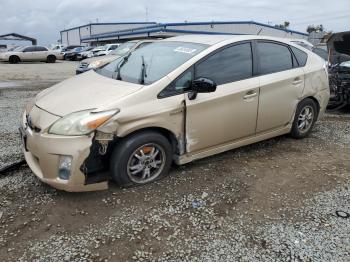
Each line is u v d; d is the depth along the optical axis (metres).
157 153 3.90
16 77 16.44
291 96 5.05
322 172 4.43
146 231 3.14
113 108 3.50
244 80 4.45
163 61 4.26
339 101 7.43
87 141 3.36
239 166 4.52
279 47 5.02
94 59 12.74
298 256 2.86
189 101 3.93
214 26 43.34
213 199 3.69
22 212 3.38
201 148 4.22
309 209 3.55
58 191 3.75
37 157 3.52
